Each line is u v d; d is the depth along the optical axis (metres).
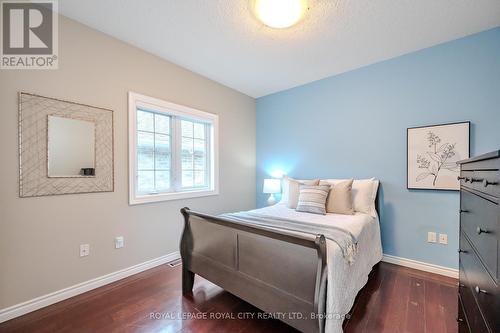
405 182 2.57
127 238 2.36
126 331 1.54
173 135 2.92
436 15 1.89
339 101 3.07
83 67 2.04
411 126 2.53
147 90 2.52
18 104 1.71
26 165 1.74
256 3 1.71
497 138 2.09
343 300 1.42
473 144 2.19
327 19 1.94
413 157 2.50
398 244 2.62
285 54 2.56
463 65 2.24
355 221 2.08
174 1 1.75
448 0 1.71
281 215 2.33
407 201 2.56
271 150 3.86
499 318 0.74
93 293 2.02
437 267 2.38
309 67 2.88
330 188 2.57
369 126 2.82
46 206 1.84
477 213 1.02
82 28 2.03
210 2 1.76
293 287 1.33
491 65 2.11
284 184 3.25
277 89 3.66
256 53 2.54
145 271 2.47
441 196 2.36
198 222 1.99
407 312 1.72
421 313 1.71
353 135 2.96
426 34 2.18
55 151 1.88
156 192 2.74
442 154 2.33
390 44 2.35
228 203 3.57
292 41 2.30
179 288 2.10
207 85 3.21
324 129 3.23
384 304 1.83
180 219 2.88
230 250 1.71
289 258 1.35
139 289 2.08
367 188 2.57
